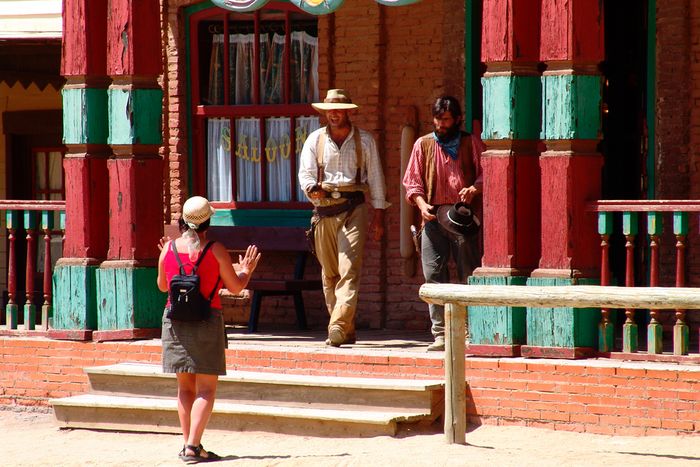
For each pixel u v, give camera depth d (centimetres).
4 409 4462
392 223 4903
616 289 3112
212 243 3384
